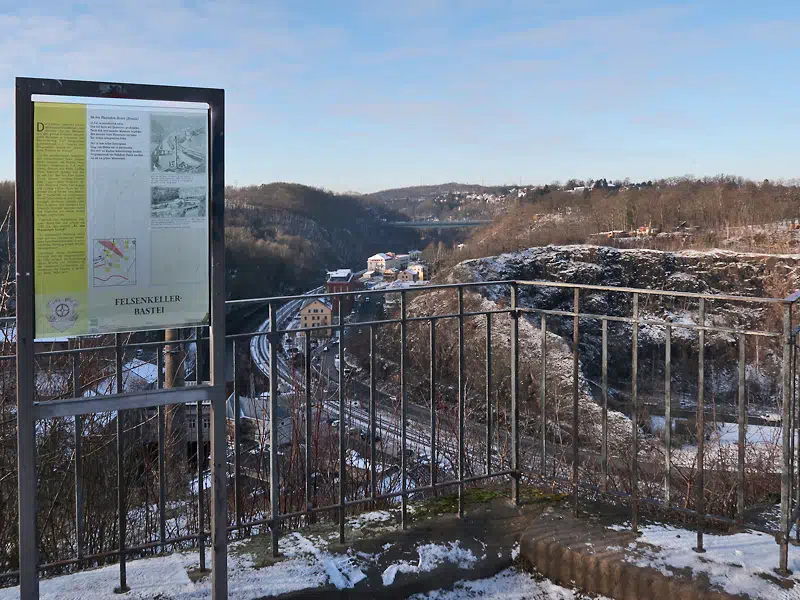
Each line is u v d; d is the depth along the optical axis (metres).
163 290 2.05
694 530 2.94
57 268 1.90
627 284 57.50
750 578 2.46
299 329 2.73
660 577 2.47
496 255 64.12
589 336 37.84
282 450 4.51
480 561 2.77
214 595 2.18
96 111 1.92
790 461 2.48
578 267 57.72
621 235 75.31
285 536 2.94
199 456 2.59
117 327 1.99
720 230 71.75
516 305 3.36
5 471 3.77
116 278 1.98
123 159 1.97
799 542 2.78
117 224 1.98
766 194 80.75
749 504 3.96
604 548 2.72
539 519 3.07
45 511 3.64
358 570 2.63
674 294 2.74
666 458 2.84
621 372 32.56
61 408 1.89
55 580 2.47
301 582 2.50
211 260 2.08
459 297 3.19
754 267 55.88
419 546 2.86
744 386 2.63
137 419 4.33
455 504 3.34
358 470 4.49
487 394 3.38
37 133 1.85
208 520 3.79
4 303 4.80
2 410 3.85
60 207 1.90
